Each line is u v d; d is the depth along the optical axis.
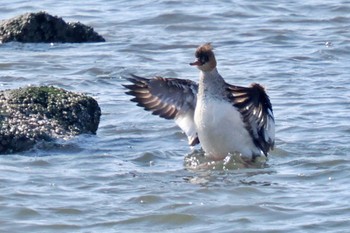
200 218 12.84
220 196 13.65
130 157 15.68
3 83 21.16
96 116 17.20
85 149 16.02
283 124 17.56
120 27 27.50
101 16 29.12
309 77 21.64
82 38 25.64
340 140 16.45
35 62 23.22
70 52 24.36
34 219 12.79
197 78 21.86
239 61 23.36
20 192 13.70
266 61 23.28
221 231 12.35
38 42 25.31
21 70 22.45
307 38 25.83
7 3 31.53
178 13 28.69
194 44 25.45
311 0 30.77
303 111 18.59
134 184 14.22
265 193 13.74
